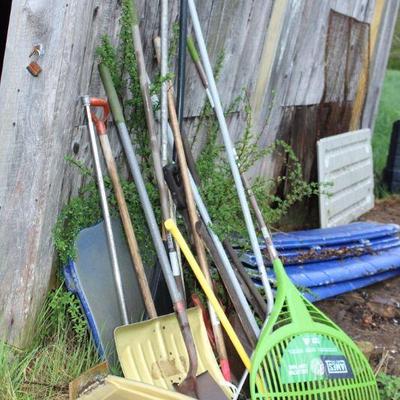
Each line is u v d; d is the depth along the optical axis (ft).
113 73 10.50
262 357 9.21
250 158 14.99
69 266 10.05
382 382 10.78
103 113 10.70
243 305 10.30
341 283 14.07
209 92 11.67
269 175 16.70
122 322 10.30
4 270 9.59
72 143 10.22
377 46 21.79
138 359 9.44
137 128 11.10
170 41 11.73
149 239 10.89
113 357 10.12
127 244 10.78
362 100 21.40
